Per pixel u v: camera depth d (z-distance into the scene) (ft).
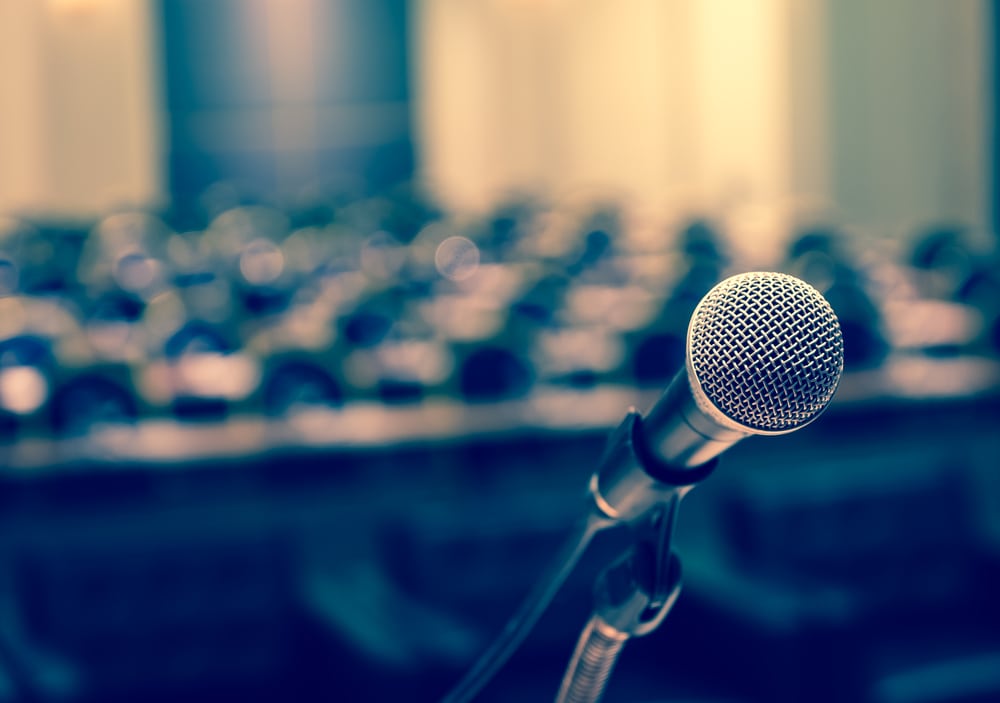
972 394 12.74
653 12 46.93
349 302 19.60
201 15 55.47
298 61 56.65
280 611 10.61
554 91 55.06
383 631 8.77
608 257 30.91
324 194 55.47
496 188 57.47
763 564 11.12
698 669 9.55
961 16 29.96
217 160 56.29
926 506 11.57
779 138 38.17
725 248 31.91
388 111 57.67
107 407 12.55
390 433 11.27
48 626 10.07
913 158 31.86
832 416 12.27
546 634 10.84
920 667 9.73
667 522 2.15
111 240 35.47
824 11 35.22
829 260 23.54
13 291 25.75
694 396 1.94
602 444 11.50
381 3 57.21
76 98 51.39
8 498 10.05
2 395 13.15
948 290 20.84
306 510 10.69
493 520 11.03
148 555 10.32
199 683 10.43
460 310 20.22
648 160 48.11
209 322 16.43
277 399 13.55
